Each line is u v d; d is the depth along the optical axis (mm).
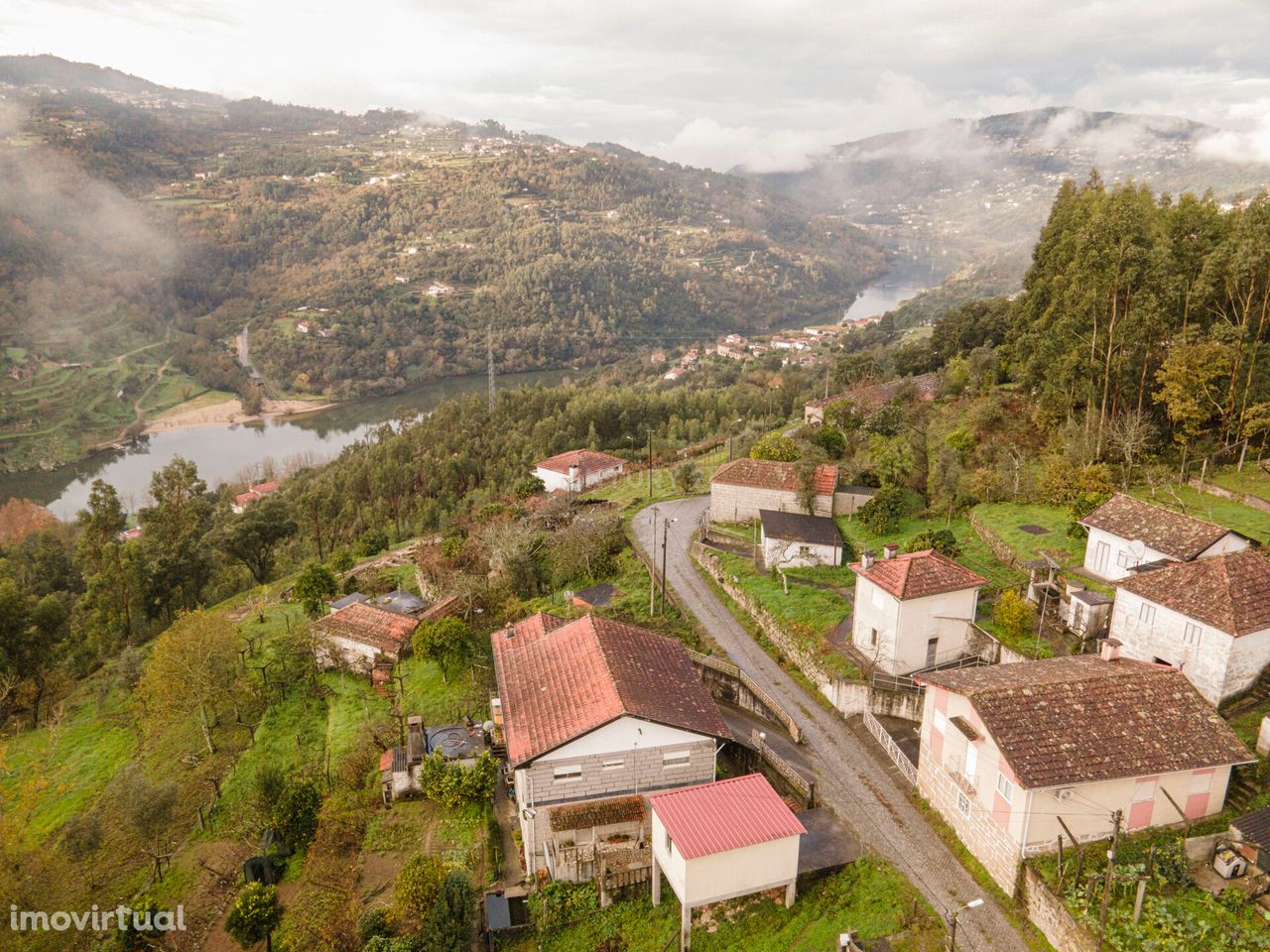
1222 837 30297
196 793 48000
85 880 41938
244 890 36500
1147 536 47750
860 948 29484
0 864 38906
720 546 69188
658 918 33094
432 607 63250
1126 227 64875
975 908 31109
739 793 33500
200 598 87000
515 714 38125
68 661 71188
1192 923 27266
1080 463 63844
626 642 42062
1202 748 31125
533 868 36438
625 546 70812
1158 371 62188
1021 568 54656
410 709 51125
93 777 52531
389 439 137625
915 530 65125
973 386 90250
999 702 32219
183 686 53531
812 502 69438
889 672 46312
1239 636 36531
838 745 42812
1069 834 30594
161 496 88312
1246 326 59469
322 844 40594
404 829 41156
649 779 36812
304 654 60281
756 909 32812
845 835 35469
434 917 32188
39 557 100312
